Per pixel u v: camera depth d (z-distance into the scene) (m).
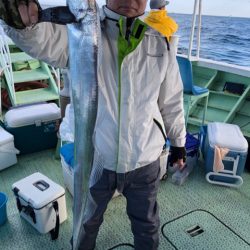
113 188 1.23
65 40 0.84
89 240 1.40
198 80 3.73
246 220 1.99
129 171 1.18
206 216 2.01
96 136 1.12
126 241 1.77
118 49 1.01
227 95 3.42
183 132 1.36
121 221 1.93
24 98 3.34
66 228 1.85
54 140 2.85
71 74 0.69
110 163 1.15
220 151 2.29
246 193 2.29
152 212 1.33
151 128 1.17
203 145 2.68
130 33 1.00
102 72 1.04
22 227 1.85
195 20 3.46
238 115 3.31
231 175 2.34
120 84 1.05
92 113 0.71
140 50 1.05
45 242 1.74
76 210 0.85
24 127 2.63
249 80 3.34
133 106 1.08
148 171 1.23
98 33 0.65
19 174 2.41
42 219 1.73
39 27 0.74
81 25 0.63
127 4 0.96
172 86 1.21
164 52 1.10
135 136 1.12
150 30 1.09
